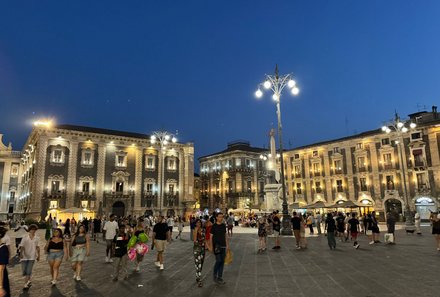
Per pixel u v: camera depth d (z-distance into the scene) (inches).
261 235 692.7
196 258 402.3
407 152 2068.2
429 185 1951.3
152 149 2714.1
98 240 1149.1
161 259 514.3
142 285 401.4
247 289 362.6
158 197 2667.3
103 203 2418.8
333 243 709.9
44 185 2242.9
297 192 2588.6
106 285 407.5
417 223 1101.7
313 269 473.4
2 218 3171.8
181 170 2839.6
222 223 407.5
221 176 3348.9
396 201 2091.5
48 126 2316.7
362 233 1155.3
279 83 1075.3
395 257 575.5
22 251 401.4
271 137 1534.2
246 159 3253.0
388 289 345.4
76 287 399.9
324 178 2448.3
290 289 356.5
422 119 2140.7
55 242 422.0
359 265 498.6
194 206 2878.9
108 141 2524.6
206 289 370.0
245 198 3102.9
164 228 520.4
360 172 2268.7
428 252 634.8
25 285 395.5
